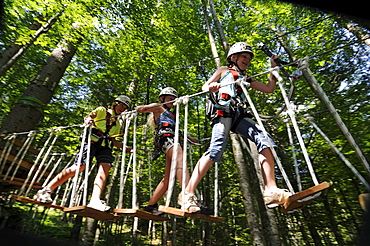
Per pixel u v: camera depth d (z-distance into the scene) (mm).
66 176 3256
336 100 6855
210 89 2465
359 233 1142
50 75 5789
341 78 7168
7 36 6035
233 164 10156
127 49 8734
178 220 12633
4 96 7273
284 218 10305
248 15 8484
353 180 6828
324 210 8305
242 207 11922
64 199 3781
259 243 5234
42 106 5535
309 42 7488
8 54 5867
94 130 3504
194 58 9078
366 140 6059
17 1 5570
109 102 10047
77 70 8414
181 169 2773
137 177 7742
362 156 2010
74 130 8391
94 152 3445
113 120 3732
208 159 2410
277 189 2166
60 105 8734
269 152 2318
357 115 6496
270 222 6059
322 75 7547
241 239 10031
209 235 10422
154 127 3285
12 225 5547
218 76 2662
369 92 6180
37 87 5551
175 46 9398
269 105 8297
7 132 4656
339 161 6484
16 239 1040
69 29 6293
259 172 5645
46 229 8523
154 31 9281
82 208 2535
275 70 2359
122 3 7316
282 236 9625
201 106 10883
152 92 9461
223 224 11500
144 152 7789
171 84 9406
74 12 5898
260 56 7871
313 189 1847
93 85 9695
